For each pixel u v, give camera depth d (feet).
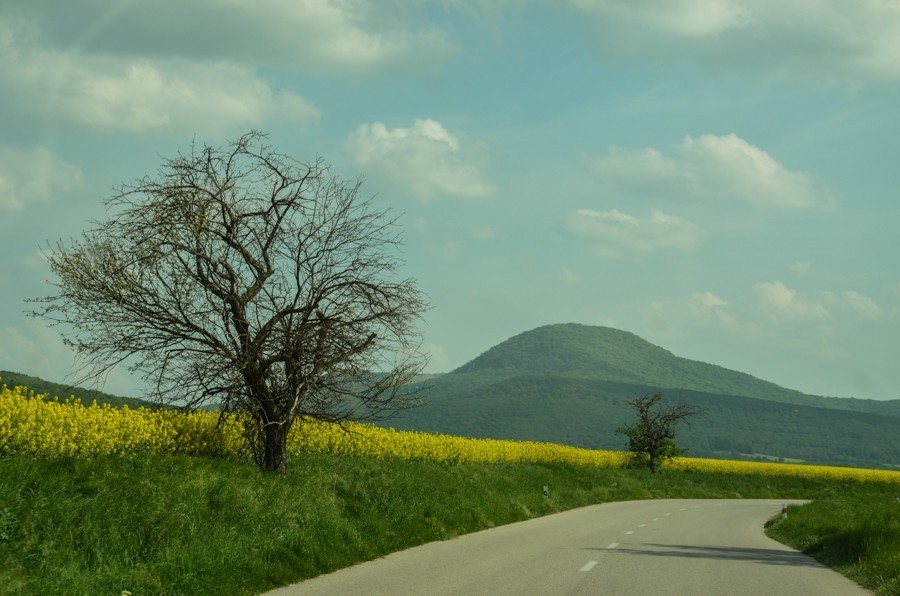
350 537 50.14
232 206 56.59
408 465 92.53
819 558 61.93
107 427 53.72
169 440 59.93
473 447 128.36
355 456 88.22
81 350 54.90
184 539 39.96
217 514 44.73
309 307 58.39
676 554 57.77
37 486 38.63
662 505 135.74
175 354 56.08
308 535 46.65
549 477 141.08
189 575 34.91
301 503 52.49
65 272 52.95
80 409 54.60
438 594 36.06
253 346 57.31
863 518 92.48
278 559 41.11
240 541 41.68
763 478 243.81
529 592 37.45
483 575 42.42
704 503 150.51
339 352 59.21
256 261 57.93
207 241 56.13
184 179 55.47
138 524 39.04
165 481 45.39
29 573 31.09
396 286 60.13
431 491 76.79
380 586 38.09
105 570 33.22
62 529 35.40
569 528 77.05
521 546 58.03
